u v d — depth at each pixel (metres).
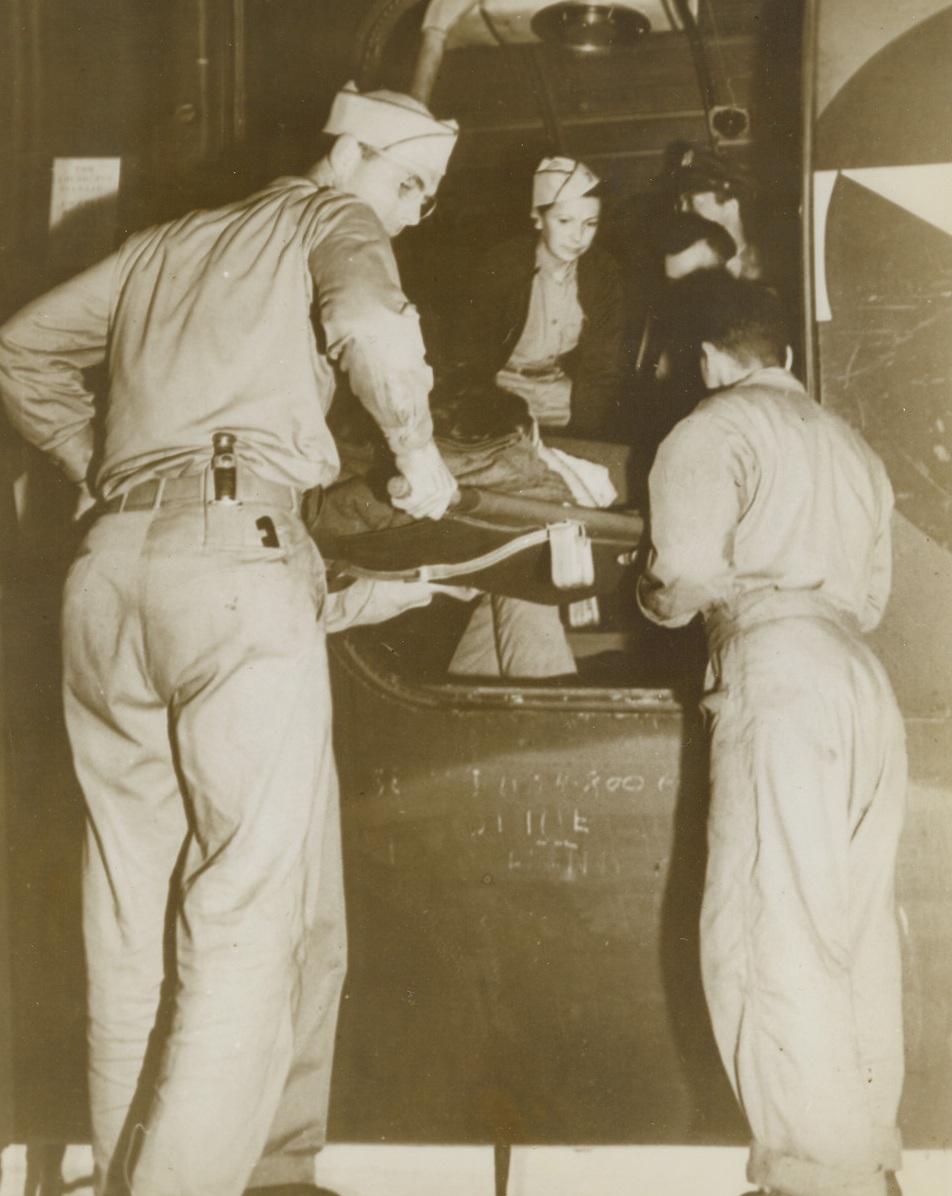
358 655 2.03
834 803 1.77
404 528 2.01
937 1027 1.90
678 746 1.95
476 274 2.10
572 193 2.09
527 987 1.95
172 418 1.78
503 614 2.02
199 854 1.72
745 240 2.07
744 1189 1.87
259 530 1.74
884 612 1.98
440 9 2.12
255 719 1.70
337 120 2.13
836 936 1.74
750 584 1.88
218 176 2.16
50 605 2.11
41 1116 2.03
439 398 2.08
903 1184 1.86
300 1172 1.93
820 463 1.95
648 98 2.09
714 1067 1.89
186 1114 1.64
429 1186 1.92
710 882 1.81
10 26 2.21
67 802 2.08
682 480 1.93
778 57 2.09
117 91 2.20
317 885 1.80
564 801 1.97
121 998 1.79
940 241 2.05
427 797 2.00
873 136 2.07
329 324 1.76
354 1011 1.97
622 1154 1.90
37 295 2.17
